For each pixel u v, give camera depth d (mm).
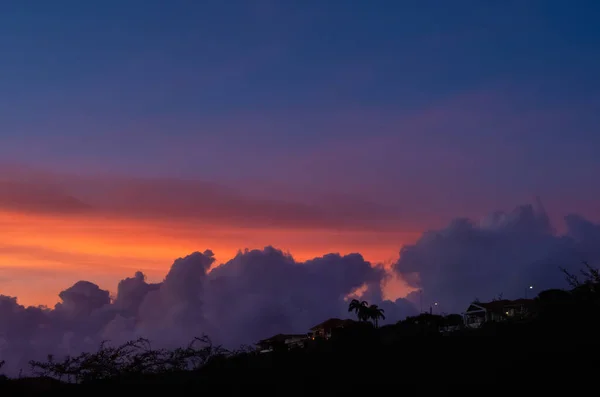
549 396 11672
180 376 16250
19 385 16625
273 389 14492
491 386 12500
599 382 11859
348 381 14219
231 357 17031
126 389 15414
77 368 16016
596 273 15570
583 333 14086
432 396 12625
